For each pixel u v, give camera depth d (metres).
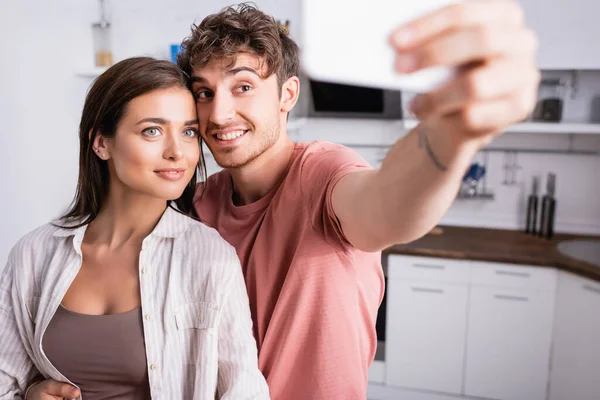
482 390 2.50
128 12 2.99
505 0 0.27
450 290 2.48
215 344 0.83
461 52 0.26
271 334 0.96
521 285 2.39
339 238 0.89
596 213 2.83
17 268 0.89
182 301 0.84
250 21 0.94
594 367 2.18
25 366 0.90
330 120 3.06
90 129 0.84
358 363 0.99
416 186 0.52
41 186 2.52
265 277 0.99
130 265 0.86
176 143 0.80
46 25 2.52
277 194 1.00
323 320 0.94
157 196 0.82
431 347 2.54
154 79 0.79
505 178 2.92
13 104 2.29
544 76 2.75
